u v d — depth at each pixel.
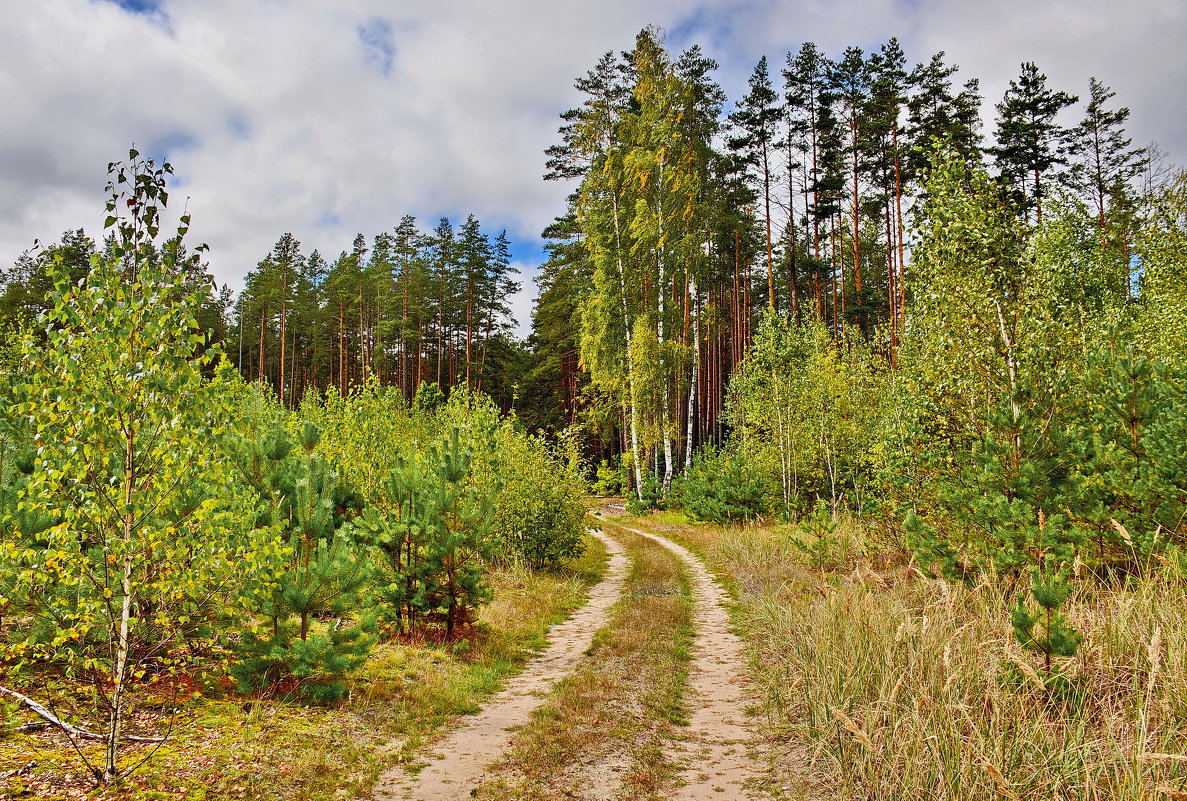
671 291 31.27
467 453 9.41
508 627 10.32
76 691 5.52
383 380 49.59
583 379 46.28
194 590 4.64
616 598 12.88
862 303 30.55
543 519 15.91
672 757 5.20
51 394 4.22
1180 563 5.69
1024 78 27.45
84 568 4.29
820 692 5.66
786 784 4.62
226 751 4.81
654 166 26.98
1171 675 4.25
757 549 15.55
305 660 6.02
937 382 9.60
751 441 22.97
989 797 3.75
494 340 50.62
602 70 29.89
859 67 29.34
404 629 8.94
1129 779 3.44
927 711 4.60
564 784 4.65
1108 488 7.33
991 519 7.39
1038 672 4.70
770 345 22.42
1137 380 7.46
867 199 29.17
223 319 51.94
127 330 4.31
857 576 7.19
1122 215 19.00
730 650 8.77
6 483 6.33
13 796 3.84
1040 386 8.04
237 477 6.75
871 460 17.38
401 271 48.97
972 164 9.59
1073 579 6.53
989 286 9.04
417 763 5.04
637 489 29.97
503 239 50.22
